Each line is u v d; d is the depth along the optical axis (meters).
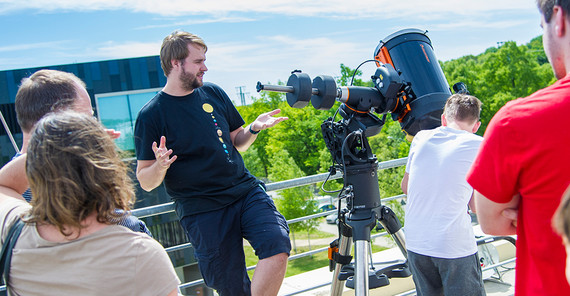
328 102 2.60
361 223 2.64
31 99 1.68
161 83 17.94
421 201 2.49
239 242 2.65
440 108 2.89
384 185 32.91
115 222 1.29
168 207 2.96
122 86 17.50
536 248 1.30
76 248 1.22
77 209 1.20
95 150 1.24
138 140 2.55
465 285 2.43
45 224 1.25
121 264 1.22
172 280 1.28
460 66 52.59
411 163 2.60
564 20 1.24
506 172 1.32
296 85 2.52
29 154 1.23
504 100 47.41
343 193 2.68
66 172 1.19
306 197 35.12
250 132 2.72
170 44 2.49
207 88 2.75
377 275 2.75
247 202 2.66
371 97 2.70
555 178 1.22
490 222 1.50
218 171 2.58
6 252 1.29
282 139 47.38
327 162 44.88
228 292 2.64
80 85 1.80
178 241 14.13
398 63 3.04
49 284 1.22
